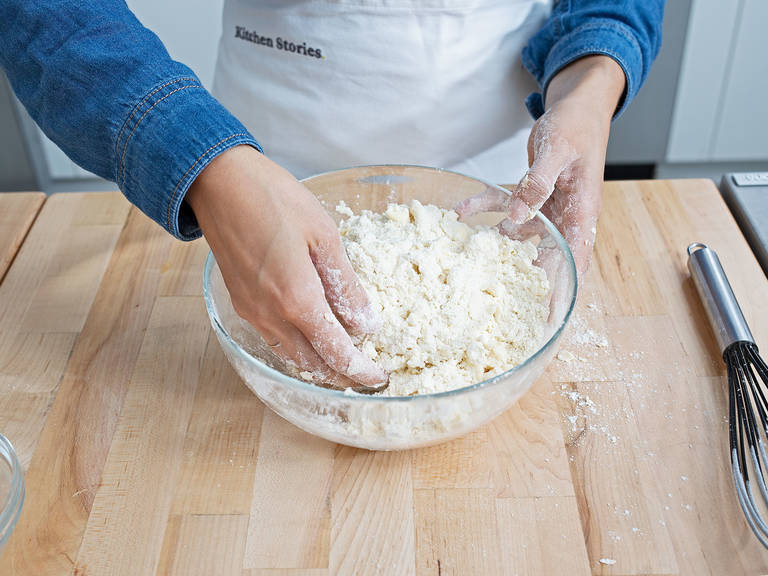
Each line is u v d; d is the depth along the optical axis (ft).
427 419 1.98
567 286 2.28
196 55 5.86
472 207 2.70
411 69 3.31
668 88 5.75
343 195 2.79
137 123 2.15
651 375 2.53
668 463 2.26
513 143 3.76
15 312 2.84
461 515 2.15
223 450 2.34
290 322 2.07
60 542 2.10
